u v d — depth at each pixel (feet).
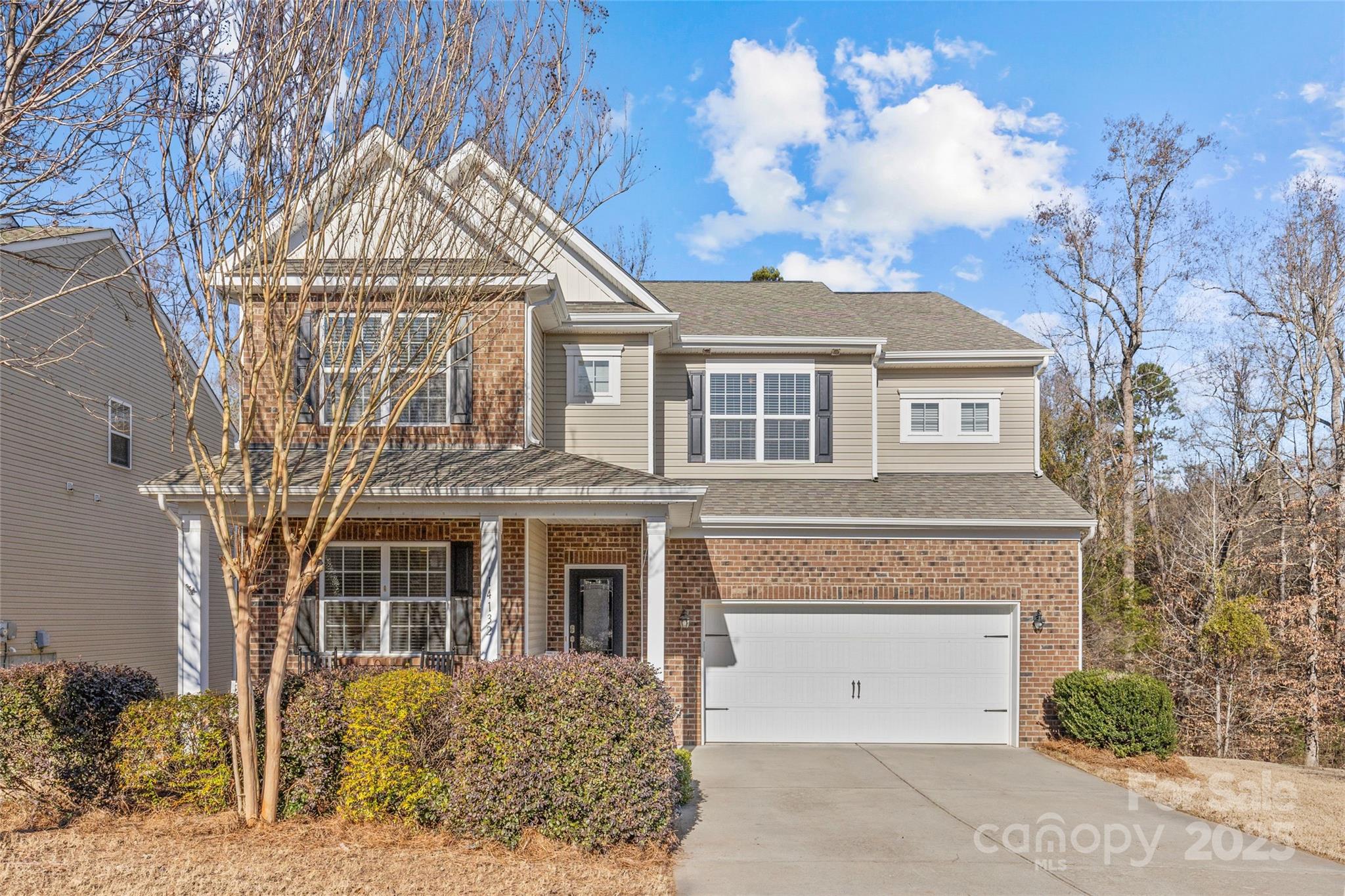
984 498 47.32
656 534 35.63
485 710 25.91
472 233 31.94
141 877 21.68
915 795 33.65
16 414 46.52
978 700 44.42
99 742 27.55
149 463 60.23
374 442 39.81
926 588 44.37
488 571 36.04
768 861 25.54
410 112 27.50
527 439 40.60
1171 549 75.61
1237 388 79.97
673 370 50.52
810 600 44.27
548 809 25.64
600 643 45.06
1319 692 60.95
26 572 47.16
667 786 26.37
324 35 26.40
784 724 44.29
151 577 60.39
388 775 26.12
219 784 27.09
